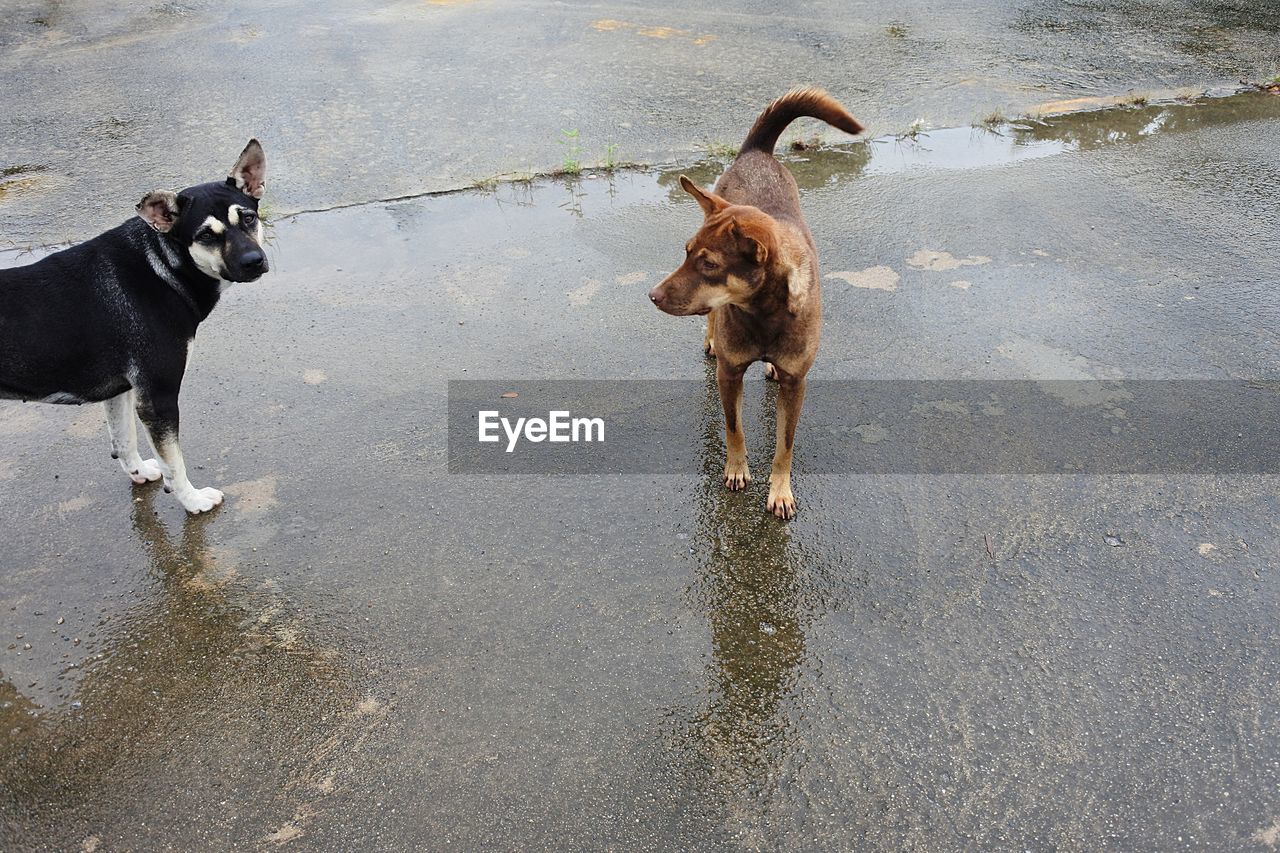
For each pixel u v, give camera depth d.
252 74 8.34
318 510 3.75
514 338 4.85
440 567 3.48
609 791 2.68
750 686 3.00
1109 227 5.78
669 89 7.97
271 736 2.86
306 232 5.80
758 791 2.67
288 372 4.57
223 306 5.07
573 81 8.17
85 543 3.58
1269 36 9.18
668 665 3.08
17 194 6.08
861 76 8.18
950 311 4.97
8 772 2.75
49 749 2.82
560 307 5.12
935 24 9.62
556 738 2.84
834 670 3.04
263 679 3.04
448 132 7.18
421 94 7.89
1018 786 2.66
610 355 4.73
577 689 3.00
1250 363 4.47
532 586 3.39
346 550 3.56
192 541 3.59
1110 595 3.28
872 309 5.01
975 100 7.66
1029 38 9.15
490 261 5.54
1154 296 5.04
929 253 5.54
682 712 2.92
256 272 3.51
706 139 7.02
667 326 4.96
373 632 3.22
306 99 7.77
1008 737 2.80
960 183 6.37
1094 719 2.84
